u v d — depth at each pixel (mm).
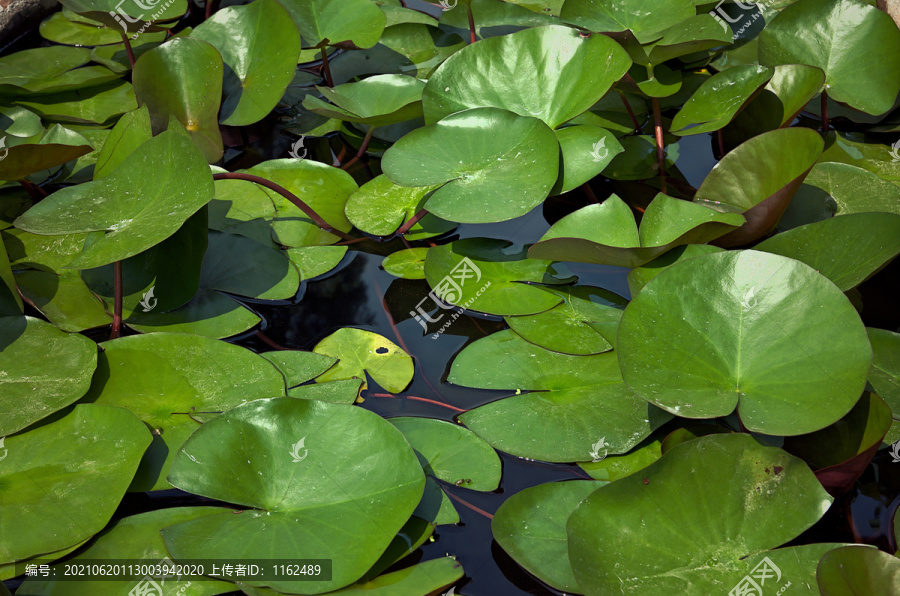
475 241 2045
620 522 1760
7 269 1922
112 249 1878
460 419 1873
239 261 2010
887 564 1718
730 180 2012
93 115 2215
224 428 1812
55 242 2039
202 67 2166
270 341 1956
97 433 1834
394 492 1788
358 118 2109
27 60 2299
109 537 1787
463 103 2137
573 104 2100
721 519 1764
